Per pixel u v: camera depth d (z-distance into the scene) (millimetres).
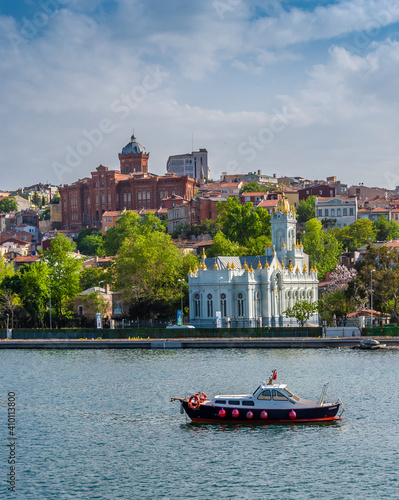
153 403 128000
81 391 138875
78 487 90562
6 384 147125
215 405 114250
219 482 91062
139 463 97812
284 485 89750
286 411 113000
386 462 96125
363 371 149000
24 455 101750
